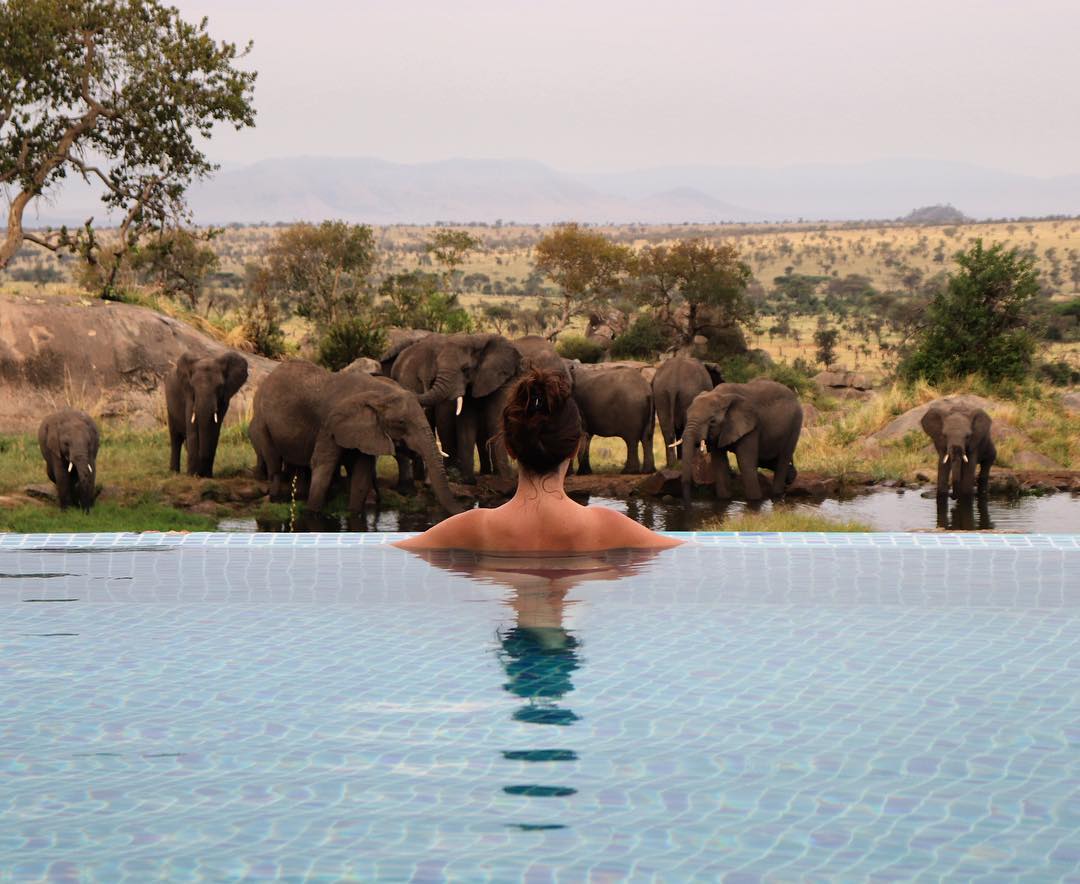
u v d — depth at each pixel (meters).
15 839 2.93
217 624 5.11
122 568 6.19
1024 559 6.33
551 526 6.11
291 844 2.88
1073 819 3.03
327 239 68.69
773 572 5.95
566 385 5.68
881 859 2.79
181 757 3.52
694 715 3.88
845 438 27.45
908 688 4.18
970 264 32.53
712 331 63.25
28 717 3.89
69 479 17.17
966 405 21.70
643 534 6.27
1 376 28.52
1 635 4.95
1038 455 25.19
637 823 3.03
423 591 5.54
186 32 35.06
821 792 3.22
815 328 120.25
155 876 2.71
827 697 4.07
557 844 2.89
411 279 63.22
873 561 6.22
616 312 72.25
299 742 3.64
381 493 20.28
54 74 33.88
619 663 4.47
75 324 29.66
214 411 20.81
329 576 5.86
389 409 18.48
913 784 3.28
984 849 2.85
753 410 21.50
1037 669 4.44
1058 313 90.75
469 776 3.35
